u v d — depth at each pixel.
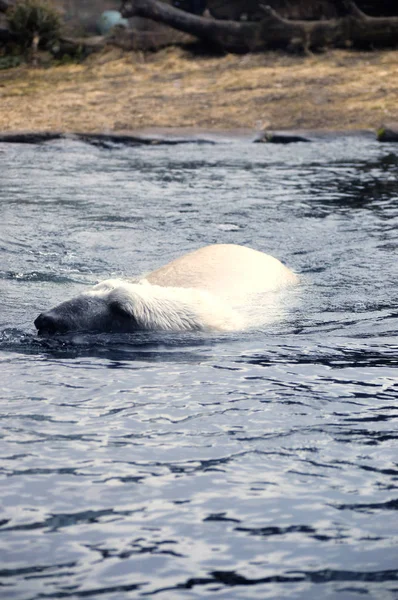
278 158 51.62
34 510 11.13
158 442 13.48
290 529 10.74
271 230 31.98
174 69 84.19
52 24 92.62
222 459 12.85
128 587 9.44
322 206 36.66
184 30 85.69
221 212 35.41
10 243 29.12
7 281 24.39
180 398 15.61
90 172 46.03
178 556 10.09
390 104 68.25
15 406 15.04
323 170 46.78
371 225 32.72
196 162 50.03
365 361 18.03
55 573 9.70
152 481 12.05
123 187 41.38
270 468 12.56
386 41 83.31
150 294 20.44
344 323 20.95
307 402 15.49
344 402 15.49
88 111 70.81
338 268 26.44
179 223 33.22
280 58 83.56
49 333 19.64
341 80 75.38
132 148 56.75
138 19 100.25
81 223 32.88
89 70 86.50
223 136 59.72
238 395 15.84
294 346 19.12
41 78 84.81
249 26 84.75
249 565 9.91
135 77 82.69
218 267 23.62
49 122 67.19
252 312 21.50
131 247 29.27
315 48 84.56
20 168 47.12
